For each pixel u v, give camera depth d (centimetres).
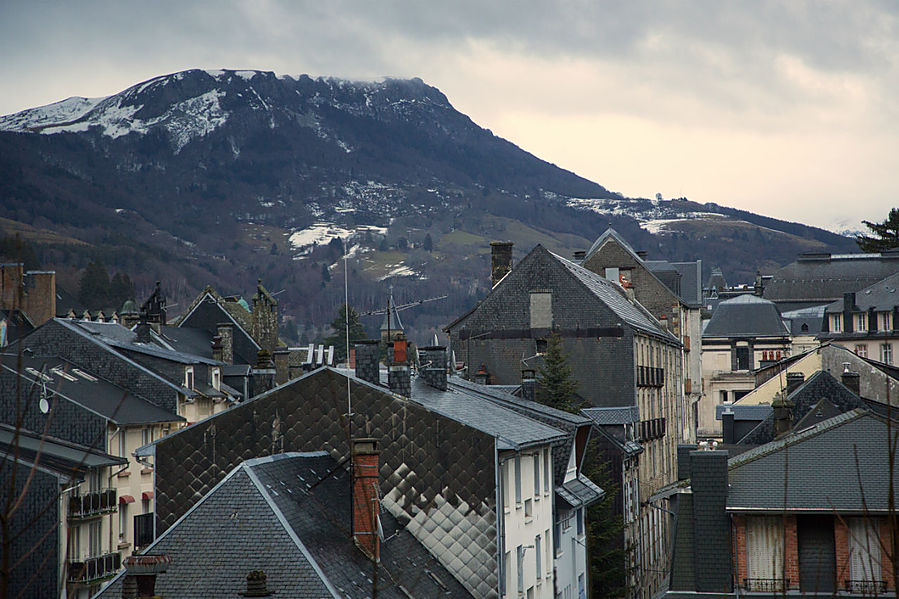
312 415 6894
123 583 5316
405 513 6750
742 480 6869
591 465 11150
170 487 6938
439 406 7256
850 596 6056
